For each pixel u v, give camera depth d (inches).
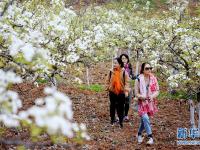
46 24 369.4
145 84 417.1
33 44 303.7
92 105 607.5
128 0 1295.5
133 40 733.9
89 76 925.8
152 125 513.0
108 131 472.7
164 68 524.4
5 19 307.1
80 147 387.5
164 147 413.7
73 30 444.5
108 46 640.4
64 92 666.8
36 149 342.6
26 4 405.7
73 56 373.4
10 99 196.1
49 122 156.8
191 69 410.3
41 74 346.0
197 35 441.1
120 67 487.2
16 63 260.2
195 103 581.9
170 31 525.7
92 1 1121.4
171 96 698.2
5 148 336.5
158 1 1483.8
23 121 188.9
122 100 488.4
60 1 422.6
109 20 890.1
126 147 411.2
